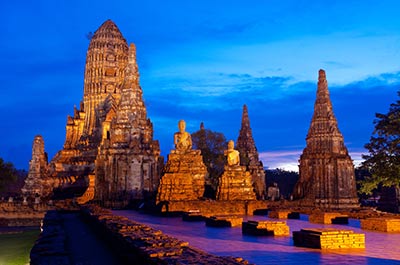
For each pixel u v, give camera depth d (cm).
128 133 7806
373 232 2862
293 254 1908
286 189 14388
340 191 6950
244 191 5894
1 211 7900
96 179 7900
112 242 2344
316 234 2114
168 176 5469
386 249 2053
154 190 7462
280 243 2302
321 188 7050
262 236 2661
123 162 7638
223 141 10306
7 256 4369
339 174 7006
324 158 7131
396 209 6975
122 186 7562
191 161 6203
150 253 1466
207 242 2352
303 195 7212
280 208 5000
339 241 2092
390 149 4166
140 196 7562
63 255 1814
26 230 7256
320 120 7394
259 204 5256
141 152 7744
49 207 8119
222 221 3400
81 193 11056
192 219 4016
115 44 13262
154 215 5044
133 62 8131
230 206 5153
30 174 10225
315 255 1877
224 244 2259
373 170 4366
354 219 3978
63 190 11500
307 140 7538
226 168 5959
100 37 13250
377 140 4247
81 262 1959
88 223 3959
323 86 7556
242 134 11075
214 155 10119
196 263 1314
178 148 6153
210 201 5119
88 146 12312
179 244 1659
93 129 12694
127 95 7969
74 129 13212
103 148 7969
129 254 1794
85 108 13175
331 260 1747
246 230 2817
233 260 1373
